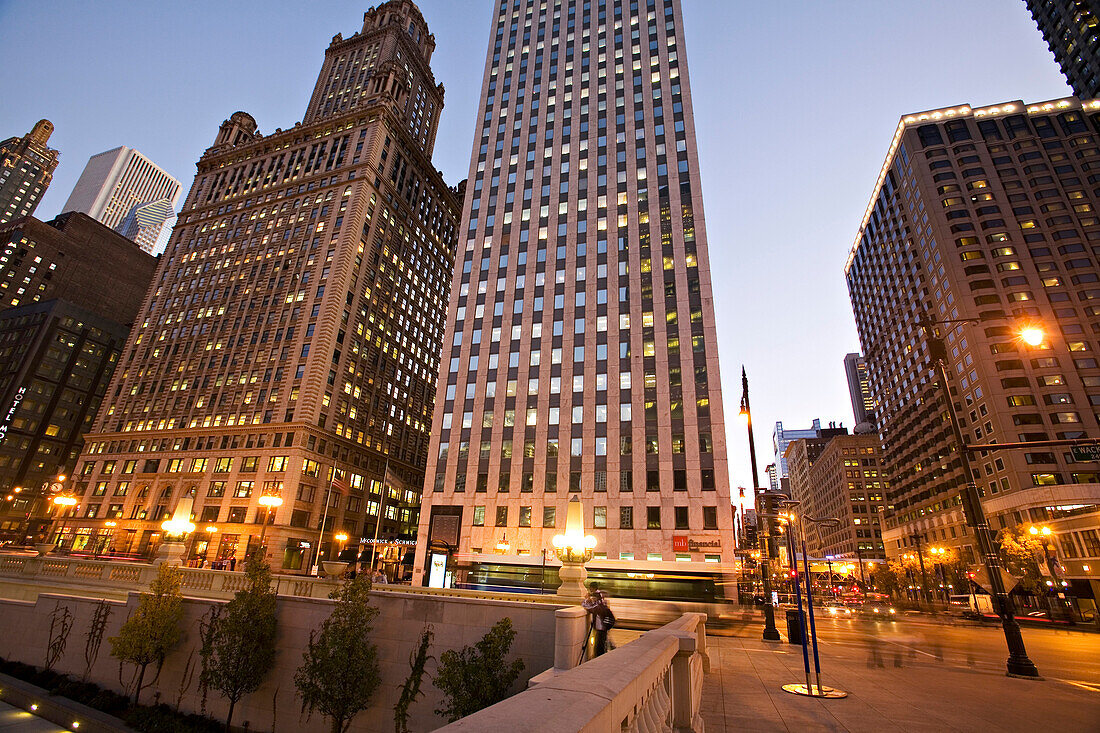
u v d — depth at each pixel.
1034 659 19.83
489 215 69.88
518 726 2.03
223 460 67.50
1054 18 124.12
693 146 65.44
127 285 140.50
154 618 16.67
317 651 14.70
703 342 54.81
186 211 98.00
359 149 89.12
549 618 14.29
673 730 6.54
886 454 116.19
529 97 77.62
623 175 66.38
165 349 81.81
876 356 120.81
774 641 22.17
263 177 94.94
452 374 61.62
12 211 171.62
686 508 48.66
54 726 15.81
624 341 57.12
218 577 21.81
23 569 26.05
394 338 88.00
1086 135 89.75
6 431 97.88
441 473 56.88
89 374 112.50
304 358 71.19
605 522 49.81
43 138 187.12
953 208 88.69
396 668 15.12
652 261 60.22
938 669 15.09
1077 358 73.00
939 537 87.38
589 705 2.64
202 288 85.56
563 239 64.81
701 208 61.44
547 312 61.19
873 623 39.59
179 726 15.14
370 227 84.31
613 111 71.69
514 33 85.25
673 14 77.06
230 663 15.57
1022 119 94.88
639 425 52.94
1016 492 68.00
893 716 8.94
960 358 82.06
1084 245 80.69
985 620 46.69
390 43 110.88
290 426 65.75
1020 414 71.38
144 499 69.12
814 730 7.91
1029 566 53.09
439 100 126.12
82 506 72.50
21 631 19.47
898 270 106.06
